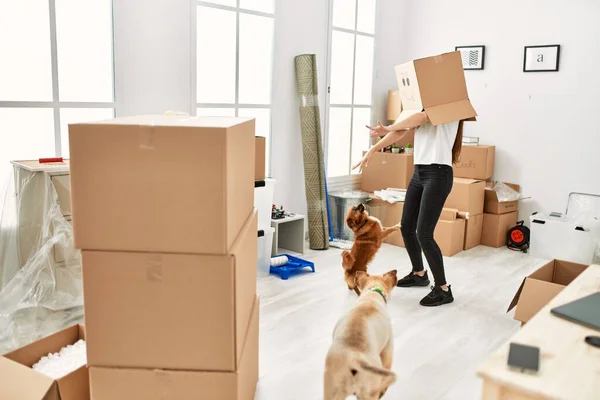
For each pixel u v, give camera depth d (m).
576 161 4.64
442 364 2.56
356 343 1.84
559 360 1.25
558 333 1.39
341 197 4.76
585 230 4.26
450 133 3.31
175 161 1.46
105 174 1.48
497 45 4.95
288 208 4.67
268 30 4.27
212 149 1.45
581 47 4.52
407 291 3.60
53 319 2.68
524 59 4.80
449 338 2.86
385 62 5.46
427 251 3.31
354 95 5.18
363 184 5.25
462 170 4.93
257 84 4.26
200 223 1.50
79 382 1.79
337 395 1.83
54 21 3.08
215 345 1.60
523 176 4.94
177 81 3.69
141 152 1.46
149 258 1.54
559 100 4.67
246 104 4.18
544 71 4.71
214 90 3.97
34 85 3.06
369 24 5.20
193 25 3.72
